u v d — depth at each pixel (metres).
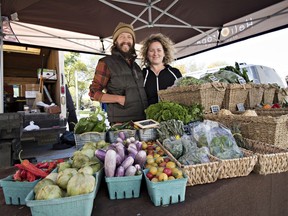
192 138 1.14
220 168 0.91
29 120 3.50
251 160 0.95
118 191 0.77
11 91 4.56
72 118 5.01
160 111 1.46
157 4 2.71
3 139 1.87
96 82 1.84
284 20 2.76
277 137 1.22
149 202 0.75
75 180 0.63
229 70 1.92
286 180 1.12
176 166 0.88
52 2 2.39
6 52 4.73
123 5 2.65
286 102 1.92
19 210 0.71
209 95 1.55
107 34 3.55
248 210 0.97
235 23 3.24
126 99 1.81
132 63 1.91
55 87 4.79
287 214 1.16
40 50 4.80
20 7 2.37
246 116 1.33
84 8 2.61
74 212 0.60
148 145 1.16
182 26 3.12
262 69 4.27
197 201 0.76
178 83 1.71
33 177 0.77
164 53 2.17
